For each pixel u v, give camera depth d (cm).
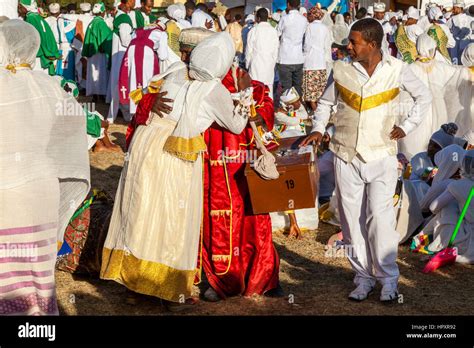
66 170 462
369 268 568
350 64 541
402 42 1301
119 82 1184
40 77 457
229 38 521
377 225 544
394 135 540
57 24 1571
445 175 713
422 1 1962
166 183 509
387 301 557
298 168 523
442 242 675
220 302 560
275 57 1317
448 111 937
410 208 717
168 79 528
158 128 515
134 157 516
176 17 1269
